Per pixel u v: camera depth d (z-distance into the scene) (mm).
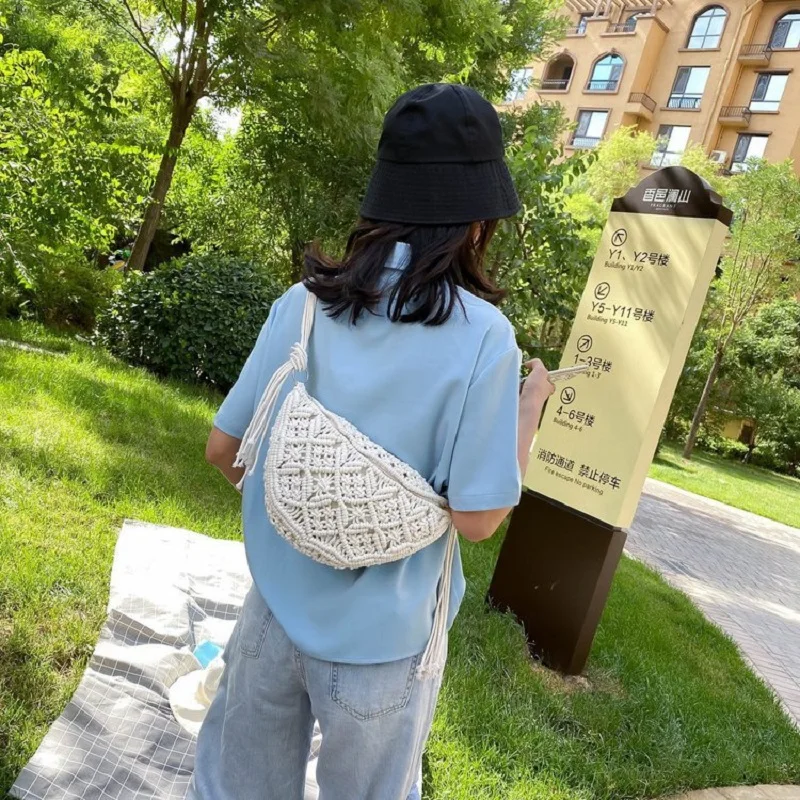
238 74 8930
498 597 3852
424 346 1206
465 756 2482
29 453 3812
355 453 1189
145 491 3865
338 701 1239
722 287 20984
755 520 13797
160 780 1973
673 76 33719
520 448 1330
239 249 15273
